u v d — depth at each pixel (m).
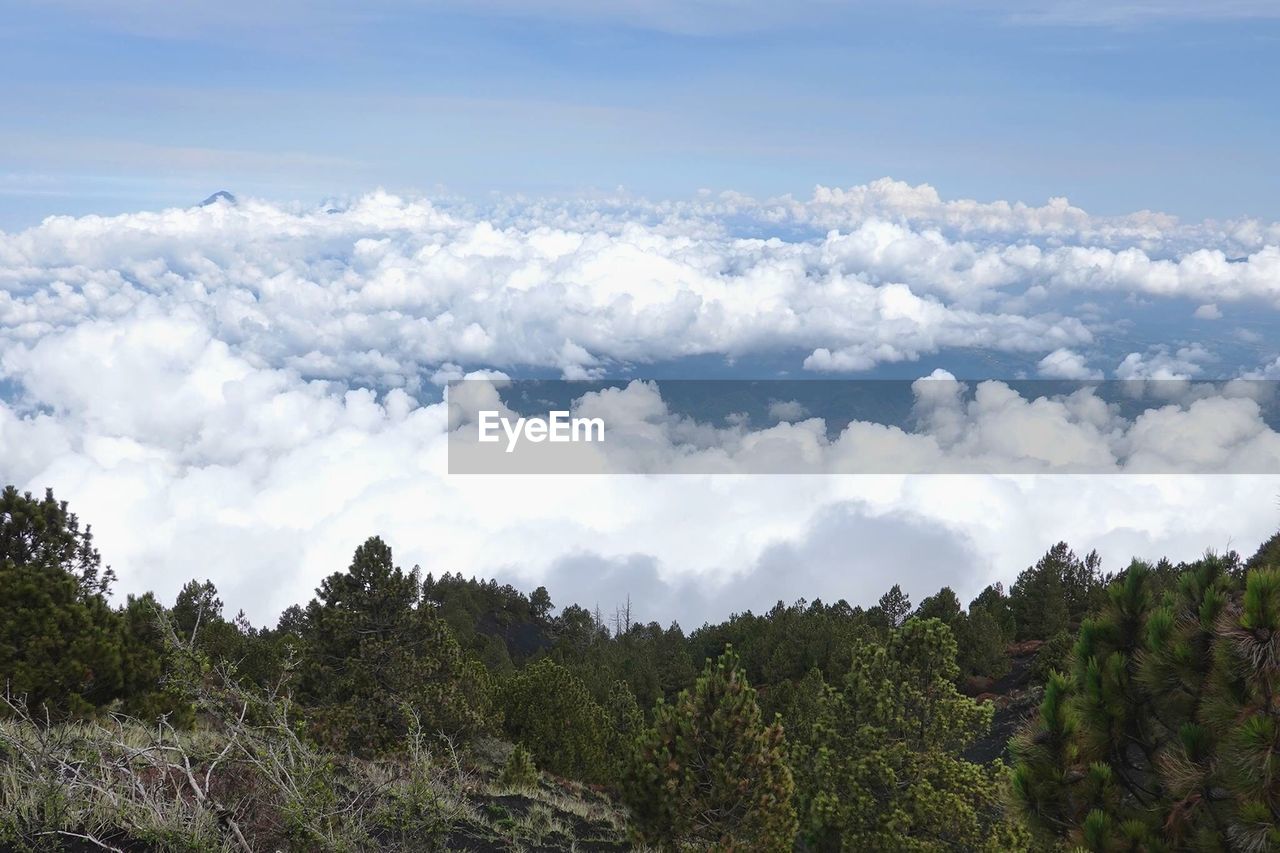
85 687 11.99
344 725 18.94
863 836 15.20
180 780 8.05
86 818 7.01
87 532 15.40
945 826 14.78
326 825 7.35
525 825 14.25
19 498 14.40
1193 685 5.81
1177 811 5.66
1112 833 5.81
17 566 13.92
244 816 7.33
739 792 14.81
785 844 14.92
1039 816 6.37
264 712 8.08
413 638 21.56
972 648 41.03
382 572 21.48
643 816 15.41
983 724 15.88
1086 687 6.37
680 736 15.27
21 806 6.66
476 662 27.80
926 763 15.38
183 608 25.08
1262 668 5.38
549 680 28.06
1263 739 5.20
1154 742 6.16
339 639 20.88
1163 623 6.04
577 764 27.38
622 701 34.28
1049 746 6.51
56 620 12.12
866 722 16.28
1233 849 5.41
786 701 32.62
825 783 16.11
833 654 43.25
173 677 8.23
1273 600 5.37
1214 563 6.22
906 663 16.17
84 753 7.62
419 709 19.27
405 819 7.78
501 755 22.98
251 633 31.38
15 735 7.77
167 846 6.68
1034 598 50.62
